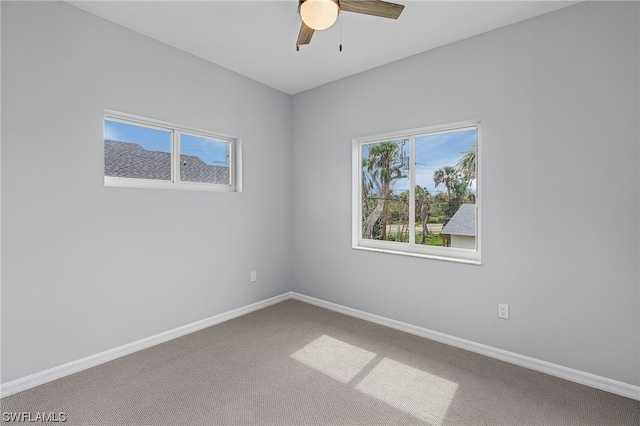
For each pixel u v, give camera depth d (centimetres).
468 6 214
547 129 222
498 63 241
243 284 341
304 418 178
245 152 338
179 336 283
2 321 194
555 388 207
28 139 200
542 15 222
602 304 206
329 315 338
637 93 192
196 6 218
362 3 172
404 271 297
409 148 310
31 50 201
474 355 251
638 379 196
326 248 360
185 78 284
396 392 202
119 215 244
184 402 191
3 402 189
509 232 239
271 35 256
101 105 232
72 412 181
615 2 198
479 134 260
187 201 289
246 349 260
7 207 194
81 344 226
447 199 288
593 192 207
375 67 312
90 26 226
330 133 353
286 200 389
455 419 178
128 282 250
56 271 213
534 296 230
